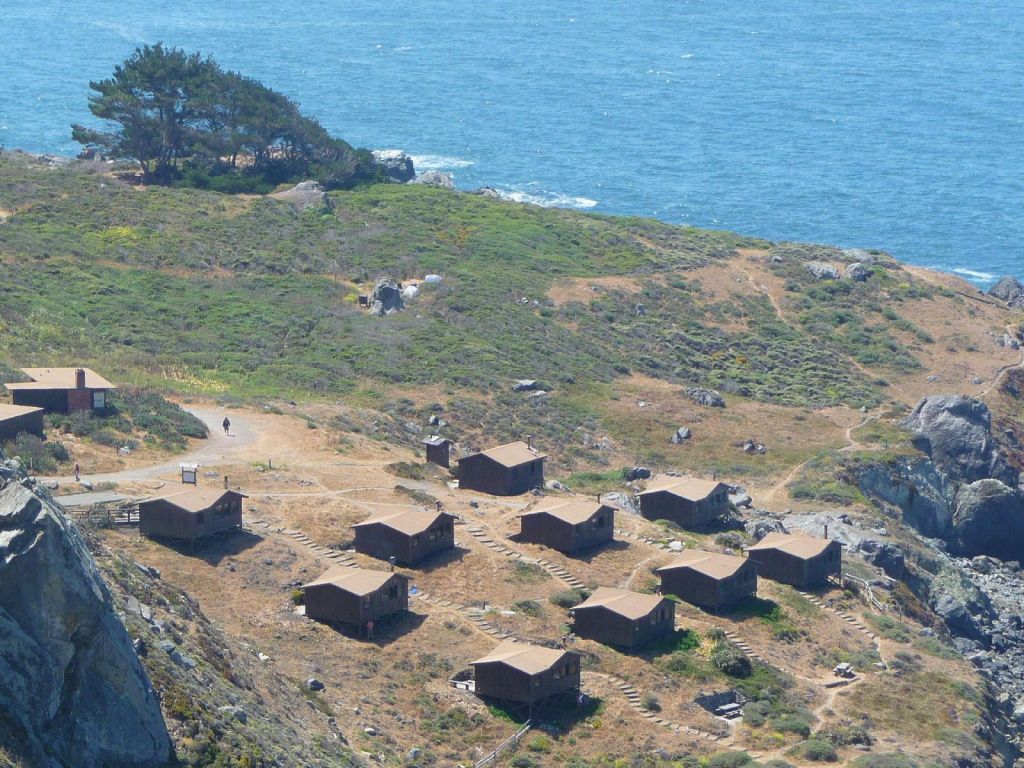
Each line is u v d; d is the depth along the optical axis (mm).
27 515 56344
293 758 65375
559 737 82062
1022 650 119312
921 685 96688
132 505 100562
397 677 85750
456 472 127000
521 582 100625
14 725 53344
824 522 126562
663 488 121562
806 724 87375
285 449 123125
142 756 58125
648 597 96000
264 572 95438
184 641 72312
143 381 139000
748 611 102625
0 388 121188
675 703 87938
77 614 56594
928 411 160875
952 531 148375
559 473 138625
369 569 97250
